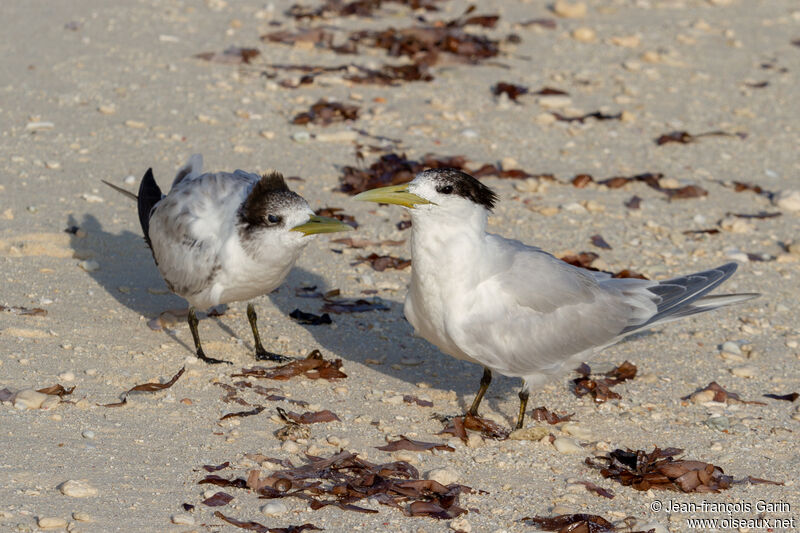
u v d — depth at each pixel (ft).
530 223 49.96
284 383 34.86
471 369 37.73
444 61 71.31
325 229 33.50
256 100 61.62
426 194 30.73
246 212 33.96
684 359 38.88
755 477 30.68
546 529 27.02
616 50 76.07
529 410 34.76
